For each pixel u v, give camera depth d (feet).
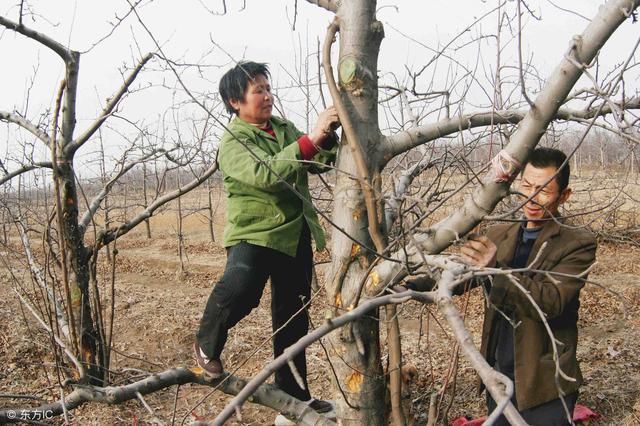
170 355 19.58
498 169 6.55
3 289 23.77
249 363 18.38
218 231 49.08
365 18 7.57
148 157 13.35
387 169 11.76
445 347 18.08
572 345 8.73
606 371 16.58
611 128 7.62
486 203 6.75
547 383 8.54
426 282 8.76
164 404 15.29
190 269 35.94
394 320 7.57
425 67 9.24
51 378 16.65
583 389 15.28
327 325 5.05
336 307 7.80
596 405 14.38
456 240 6.73
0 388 16.25
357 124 7.65
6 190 15.20
